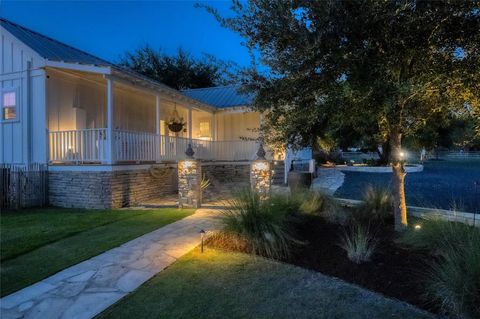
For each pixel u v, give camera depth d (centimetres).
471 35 391
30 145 965
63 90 1005
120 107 1245
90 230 613
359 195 930
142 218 723
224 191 1154
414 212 659
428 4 361
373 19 359
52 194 936
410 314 306
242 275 398
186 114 1619
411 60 430
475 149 4034
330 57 383
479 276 302
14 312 313
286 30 385
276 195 631
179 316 305
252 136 1569
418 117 462
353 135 1973
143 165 1008
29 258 457
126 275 399
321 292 353
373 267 410
